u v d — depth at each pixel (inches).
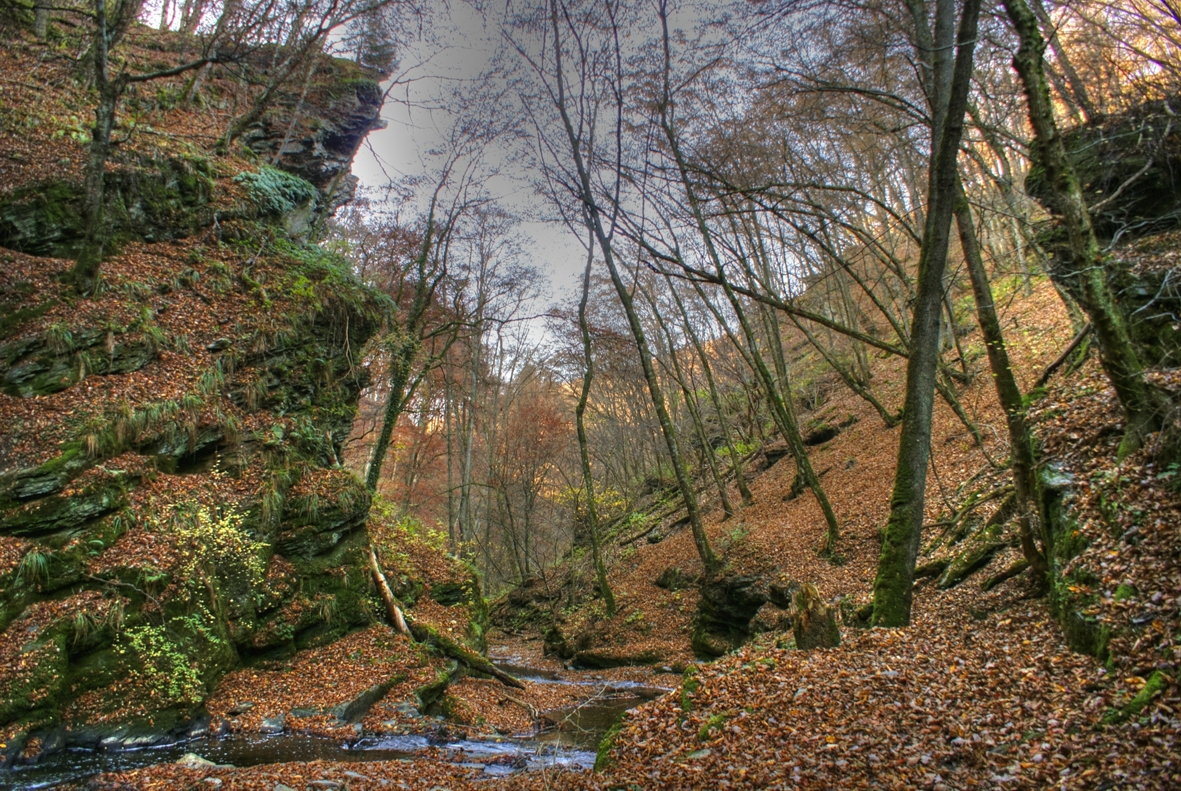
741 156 652.7
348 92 931.3
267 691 410.3
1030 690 228.8
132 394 458.6
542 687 615.2
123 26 501.7
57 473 392.2
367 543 564.4
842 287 991.0
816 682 265.0
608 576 1021.8
